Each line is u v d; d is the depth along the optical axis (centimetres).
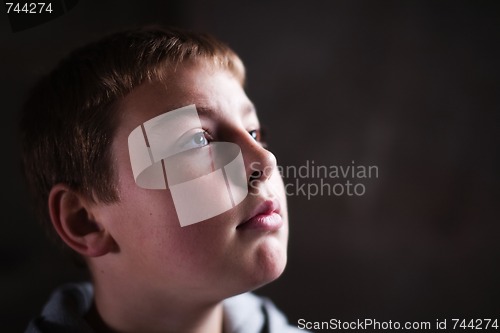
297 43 107
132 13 111
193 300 49
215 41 57
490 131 97
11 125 101
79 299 59
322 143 105
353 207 102
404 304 100
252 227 46
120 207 48
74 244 51
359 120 103
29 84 101
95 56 53
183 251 45
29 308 100
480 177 97
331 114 105
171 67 49
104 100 49
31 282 101
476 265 97
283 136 106
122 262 50
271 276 46
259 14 109
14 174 102
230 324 59
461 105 98
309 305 101
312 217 102
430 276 99
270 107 108
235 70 55
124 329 53
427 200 100
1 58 100
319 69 105
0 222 101
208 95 48
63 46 104
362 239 102
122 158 47
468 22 97
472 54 97
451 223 99
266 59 108
